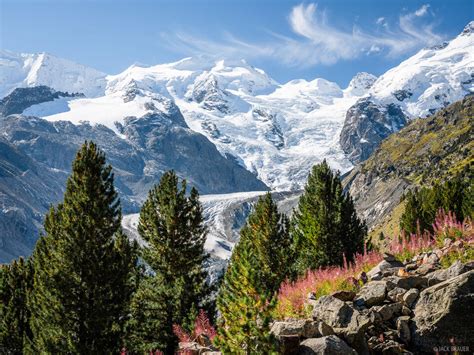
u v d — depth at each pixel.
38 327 30.12
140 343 32.81
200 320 18.69
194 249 35.69
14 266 45.28
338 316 13.28
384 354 12.08
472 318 11.83
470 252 15.38
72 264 28.66
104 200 30.03
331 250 38.47
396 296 13.88
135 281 37.53
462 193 49.12
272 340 11.30
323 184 39.94
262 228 38.31
